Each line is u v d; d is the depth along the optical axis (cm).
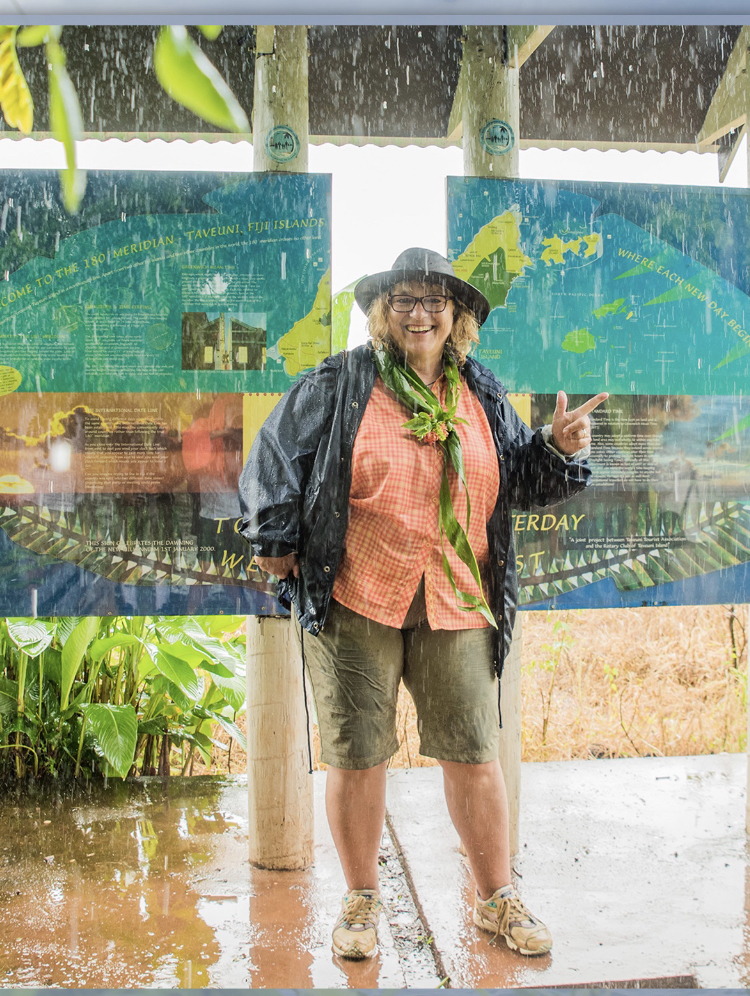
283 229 260
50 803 290
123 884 234
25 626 291
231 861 250
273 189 259
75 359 257
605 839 264
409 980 190
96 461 258
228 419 260
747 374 274
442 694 204
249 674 254
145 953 199
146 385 258
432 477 199
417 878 238
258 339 260
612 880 237
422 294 202
